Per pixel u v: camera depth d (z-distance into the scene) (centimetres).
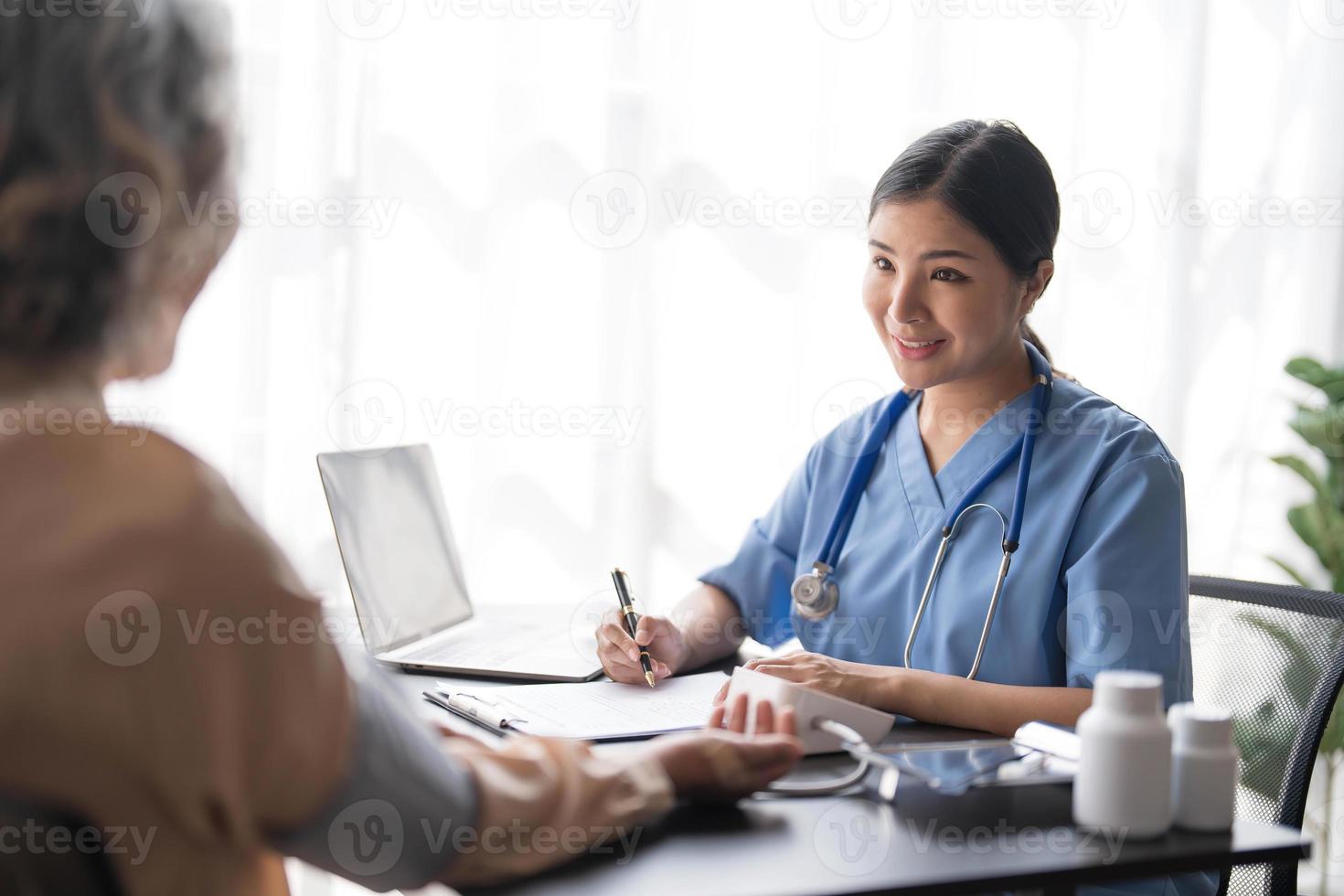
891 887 73
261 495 190
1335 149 243
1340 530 226
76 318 57
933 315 131
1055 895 76
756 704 94
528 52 199
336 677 60
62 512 55
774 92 210
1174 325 232
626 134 204
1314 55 241
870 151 214
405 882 67
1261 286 241
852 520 145
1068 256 228
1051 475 131
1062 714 112
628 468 208
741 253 210
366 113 192
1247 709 127
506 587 205
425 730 68
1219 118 239
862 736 100
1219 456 242
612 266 205
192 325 187
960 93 218
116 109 56
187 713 55
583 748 81
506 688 126
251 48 186
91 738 54
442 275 199
